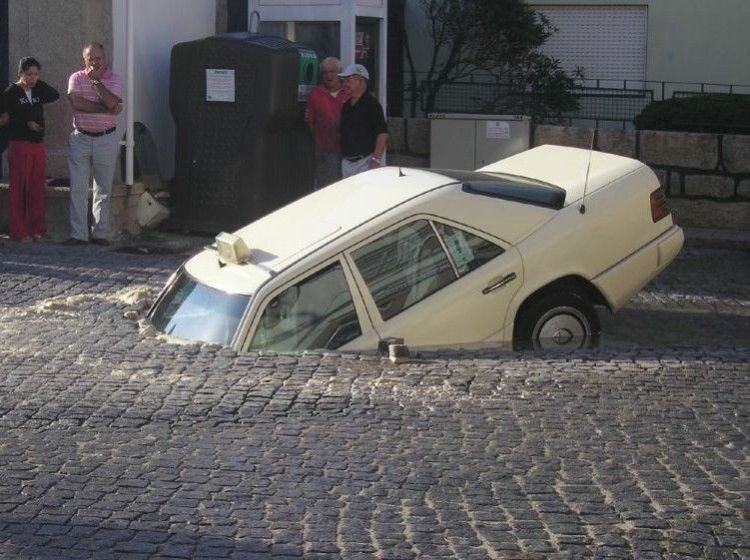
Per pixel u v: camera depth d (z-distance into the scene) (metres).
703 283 15.49
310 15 18.89
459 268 10.77
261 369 10.05
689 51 28.56
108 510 7.34
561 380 9.94
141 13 17.84
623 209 11.40
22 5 17.27
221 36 17.45
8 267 14.80
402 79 28.33
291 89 17.33
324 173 17.56
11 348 10.86
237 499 7.52
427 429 8.80
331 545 6.85
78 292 13.50
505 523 7.18
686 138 19.38
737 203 19.25
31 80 16.19
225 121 17.33
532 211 11.08
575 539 6.94
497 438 8.63
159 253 16.23
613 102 28.05
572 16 29.05
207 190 17.53
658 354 10.83
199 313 11.03
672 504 7.46
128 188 17.14
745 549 6.83
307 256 10.63
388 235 10.71
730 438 8.66
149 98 18.11
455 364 10.29
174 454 8.30
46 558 6.66
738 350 11.10
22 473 7.93
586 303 11.15
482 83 27.28
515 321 10.92
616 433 8.75
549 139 20.19
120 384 9.77
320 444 8.49
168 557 6.69
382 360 10.30
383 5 19.47
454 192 10.96
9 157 16.41
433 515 7.29
